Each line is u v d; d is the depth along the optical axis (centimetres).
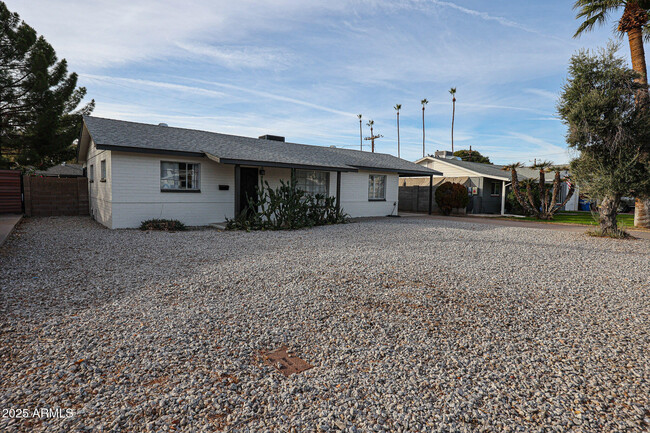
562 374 261
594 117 965
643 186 954
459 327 346
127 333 312
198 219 1162
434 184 2162
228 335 314
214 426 195
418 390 236
